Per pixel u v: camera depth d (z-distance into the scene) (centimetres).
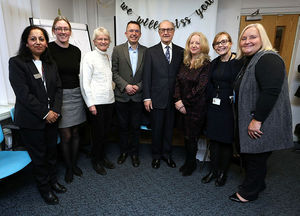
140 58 210
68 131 190
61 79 178
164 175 210
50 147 167
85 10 329
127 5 281
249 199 168
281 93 138
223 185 194
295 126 304
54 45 176
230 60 169
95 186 190
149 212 158
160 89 201
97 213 157
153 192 183
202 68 180
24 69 139
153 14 278
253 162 157
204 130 201
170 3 272
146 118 242
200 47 181
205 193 182
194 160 208
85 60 184
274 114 139
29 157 160
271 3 289
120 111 220
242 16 304
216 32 297
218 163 196
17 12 213
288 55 305
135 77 212
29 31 138
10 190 183
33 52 146
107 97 197
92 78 190
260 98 135
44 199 166
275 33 302
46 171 163
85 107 210
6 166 146
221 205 167
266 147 143
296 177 210
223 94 172
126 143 237
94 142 208
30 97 140
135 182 197
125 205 166
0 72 193
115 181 199
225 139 176
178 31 278
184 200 172
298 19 290
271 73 131
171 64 200
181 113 201
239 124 152
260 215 156
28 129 146
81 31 278
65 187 186
